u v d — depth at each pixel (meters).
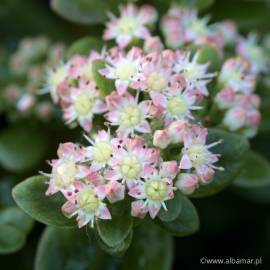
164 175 0.20
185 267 0.27
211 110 0.23
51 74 0.24
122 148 0.20
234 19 0.28
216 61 0.23
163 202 0.20
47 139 0.27
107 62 0.22
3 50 0.29
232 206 0.28
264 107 0.26
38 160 0.26
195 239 0.27
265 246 0.27
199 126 0.20
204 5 0.27
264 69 0.27
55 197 0.21
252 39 0.27
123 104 0.21
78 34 0.29
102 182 0.20
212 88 0.23
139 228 0.23
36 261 0.23
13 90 0.27
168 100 0.21
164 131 0.20
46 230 0.23
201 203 0.28
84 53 0.24
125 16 0.24
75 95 0.22
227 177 0.21
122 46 0.23
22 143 0.26
